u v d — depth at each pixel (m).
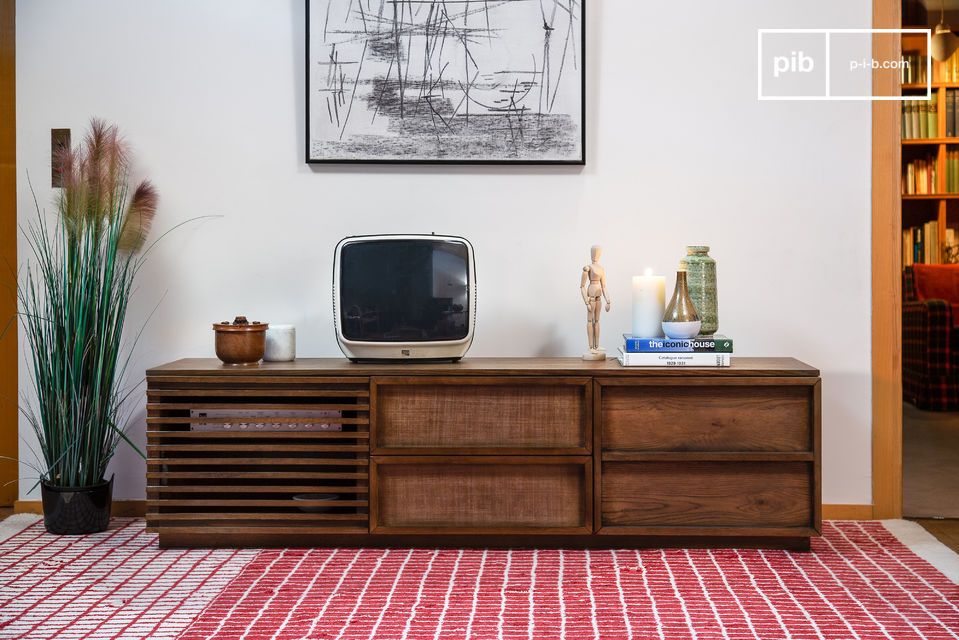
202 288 2.71
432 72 2.64
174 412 2.36
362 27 2.63
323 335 2.70
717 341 2.29
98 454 2.49
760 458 2.22
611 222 2.67
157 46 2.69
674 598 1.89
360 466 2.30
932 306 5.03
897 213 2.61
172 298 2.71
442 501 2.27
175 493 2.34
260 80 2.69
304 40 2.68
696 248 2.46
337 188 2.69
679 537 2.28
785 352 2.65
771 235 2.65
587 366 2.31
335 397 2.38
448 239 2.41
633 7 2.65
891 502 2.63
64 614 1.80
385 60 2.64
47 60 2.70
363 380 2.27
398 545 2.30
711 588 1.96
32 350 2.51
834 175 2.64
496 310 2.69
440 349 2.40
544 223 2.67
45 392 2.47
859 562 2.17
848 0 2.62
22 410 2.63
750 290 2.65
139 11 2.69
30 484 2.76
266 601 1.88
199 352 2.71
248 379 2.28
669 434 2.25
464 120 2.64
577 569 2.10
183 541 2.31
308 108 2.64
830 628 1.72
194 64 2.69
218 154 2.69
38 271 2.72
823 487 2.65
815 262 2.64
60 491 2.44
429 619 1.76
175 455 2.37
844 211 2.63
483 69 2.63
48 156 2.71
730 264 2.66
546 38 2.63
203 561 2.19
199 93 2.69
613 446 2.26
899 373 2.62
